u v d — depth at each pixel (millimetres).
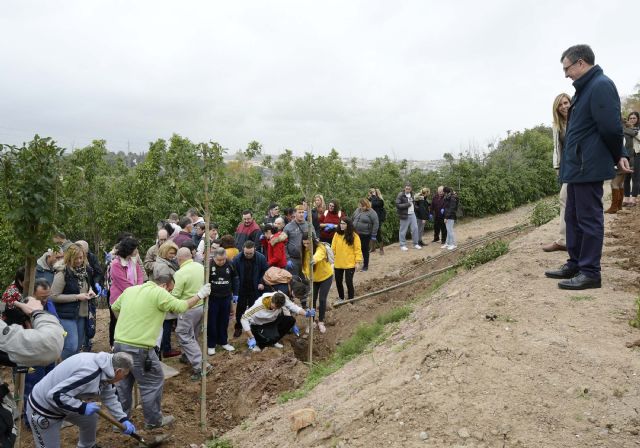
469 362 4277
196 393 7191
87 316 7715
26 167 4836
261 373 7191
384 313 8922
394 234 20328
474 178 23812
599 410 3508
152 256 9523
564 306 5016
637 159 10414
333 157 19484
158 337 5906
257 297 9320
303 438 4352
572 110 5211
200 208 6172
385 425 3885
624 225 8297
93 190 14867
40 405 4793
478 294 5805
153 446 5723
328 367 6898
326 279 9398
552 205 12164
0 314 5332
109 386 5258
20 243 4996
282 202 17578
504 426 3521
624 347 4125
